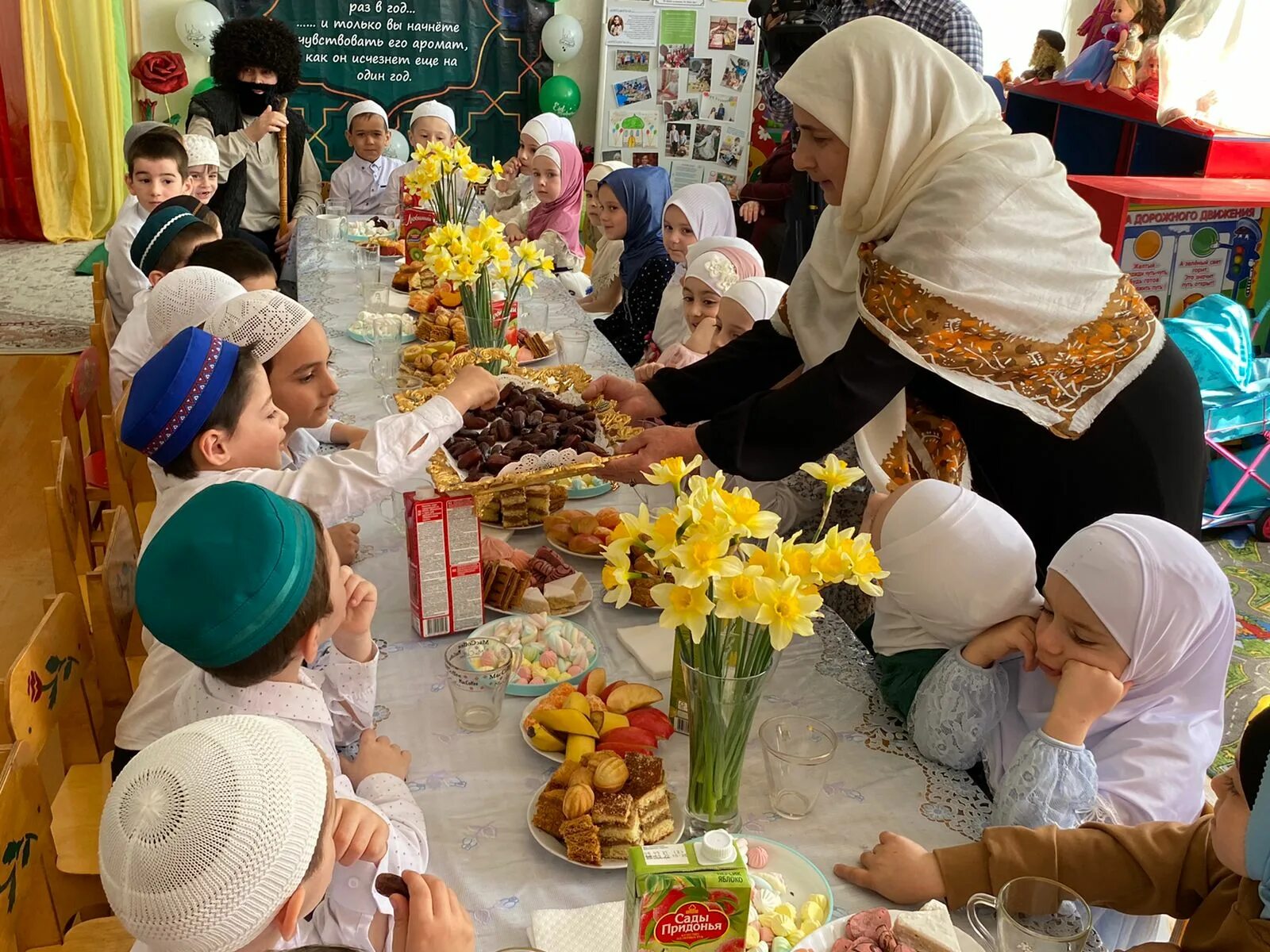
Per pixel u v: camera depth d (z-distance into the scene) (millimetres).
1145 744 1441
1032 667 1474
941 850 1284
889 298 1871
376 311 3232
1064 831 1286
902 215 1925
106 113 6957
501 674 1492
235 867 787
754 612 1145
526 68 7320
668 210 4000
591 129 7555
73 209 7078
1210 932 1203
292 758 855
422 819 1311
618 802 1272
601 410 2133
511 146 7500
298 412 1914
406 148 6527
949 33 3916
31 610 3215
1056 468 1943
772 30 4277
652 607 1824
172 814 792
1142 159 4633
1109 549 1396
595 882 1262
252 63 5184
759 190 5398
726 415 1910
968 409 2010
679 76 7105
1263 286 3984
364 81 7188
